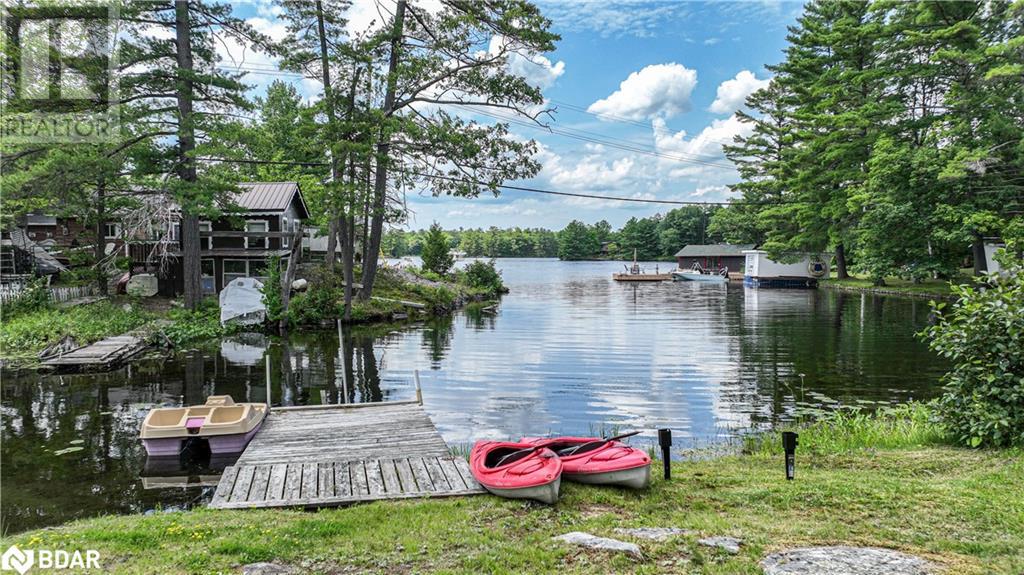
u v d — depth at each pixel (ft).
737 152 189.06
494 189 95.04
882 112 128.77
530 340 75.61
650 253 428.97
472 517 20.53
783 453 29.71
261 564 16.34
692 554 16.71
